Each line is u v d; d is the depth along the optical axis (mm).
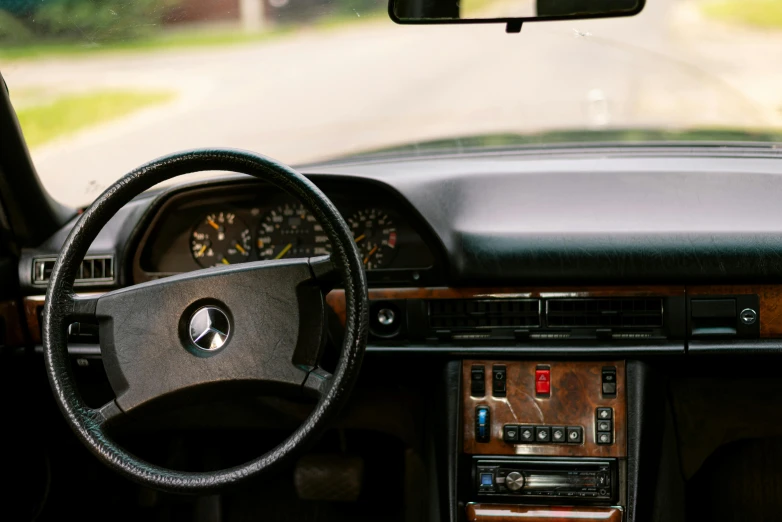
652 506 2041
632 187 2055
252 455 2689
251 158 1484
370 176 2104
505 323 2055
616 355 2018
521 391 2057
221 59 17469
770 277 1947
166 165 1500
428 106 11086
